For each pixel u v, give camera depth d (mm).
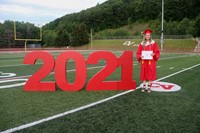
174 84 5992
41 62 12914
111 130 2768
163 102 4121
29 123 2990
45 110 3553
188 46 38406
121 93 4859
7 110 3531
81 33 51062
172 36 46000
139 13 79250
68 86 5027
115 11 79000
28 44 39781
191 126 2934
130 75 5281
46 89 5016
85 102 4062
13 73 8062
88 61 5051
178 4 65750
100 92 4949
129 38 51812
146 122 3057
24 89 4984
